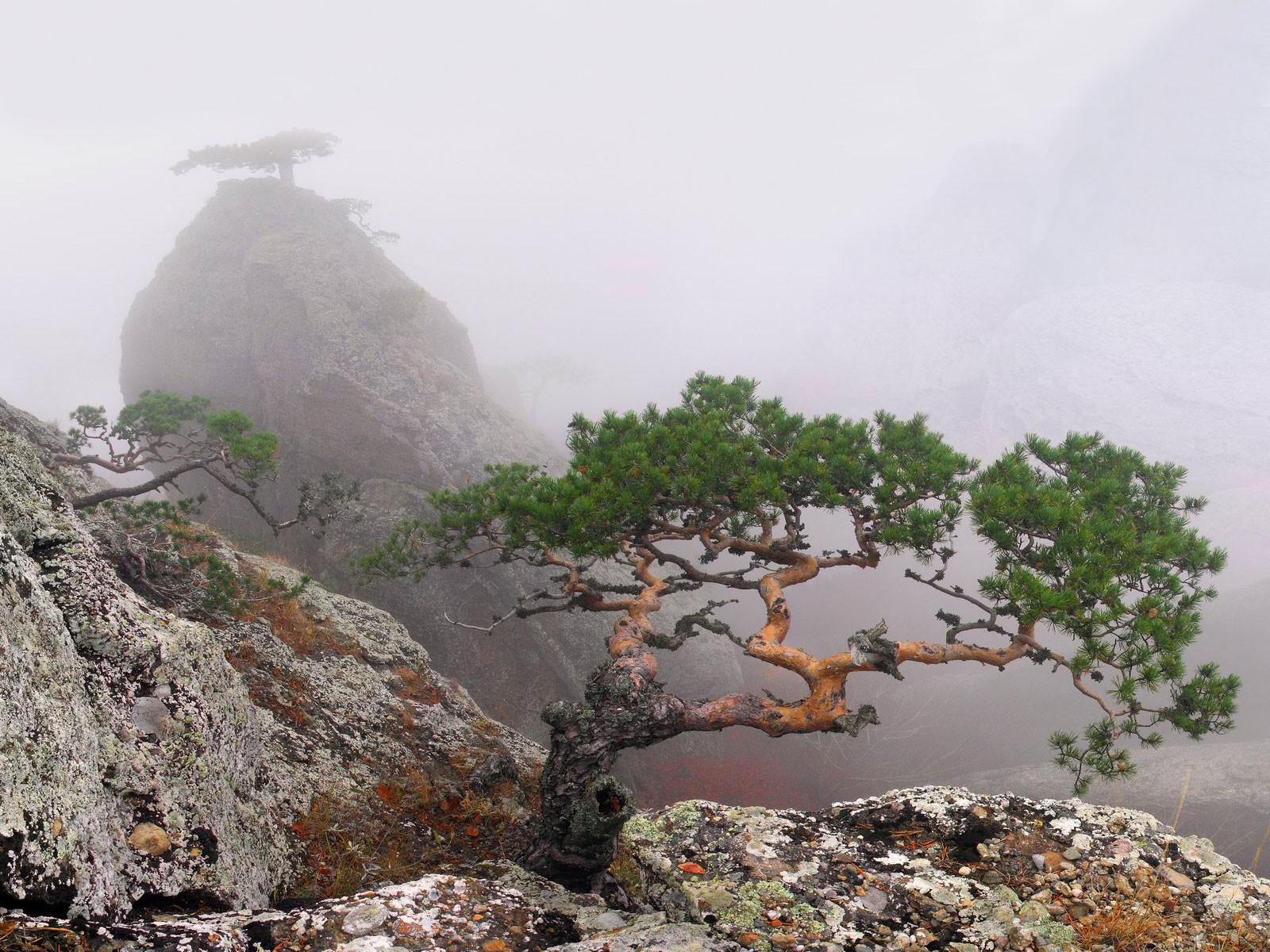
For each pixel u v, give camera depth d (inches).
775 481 317.4
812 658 299.9
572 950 150.9
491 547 395.5
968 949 176.1
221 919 149.9
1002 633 285.1
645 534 364.8
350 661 511.5
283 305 1711.4
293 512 1539.1
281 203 2027.6
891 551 295.6
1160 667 241.9
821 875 198.7
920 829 219.5
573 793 298.7
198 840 180.1
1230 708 236.7
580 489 335.6
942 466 308.5
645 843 209.3
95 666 185.2
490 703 1327.5
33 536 198.4
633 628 351.3
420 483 1514.5
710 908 186.5
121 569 446.0
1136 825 217.6
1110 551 270.7
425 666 577.9
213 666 225.5
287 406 1635.1
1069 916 186.9
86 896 134.9
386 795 366.0
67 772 146.7
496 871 294.5
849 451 332.8
